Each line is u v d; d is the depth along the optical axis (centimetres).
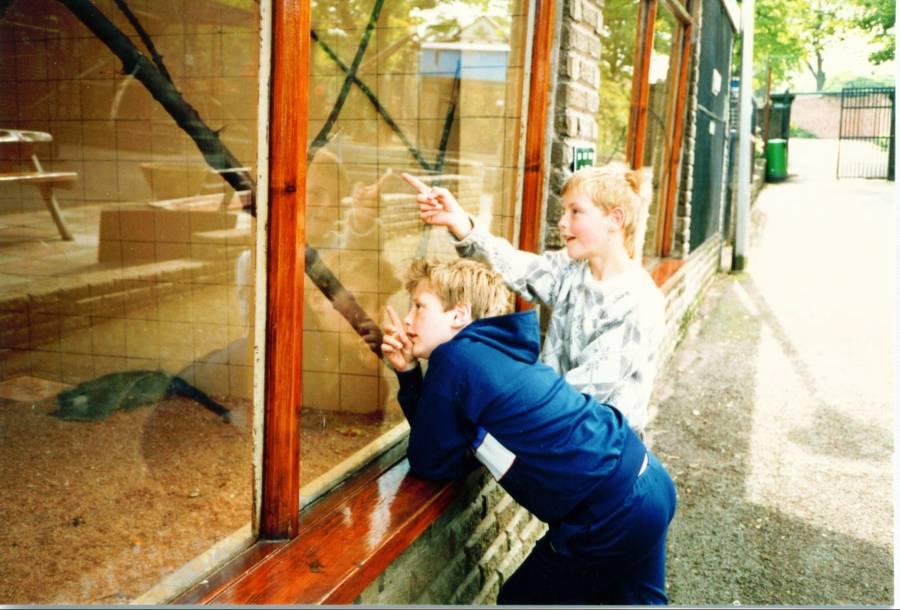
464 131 296
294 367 168
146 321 284
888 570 319
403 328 214
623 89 425
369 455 228
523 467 190
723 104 939
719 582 312
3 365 285
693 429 471
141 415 260
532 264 231
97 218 300
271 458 171
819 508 371
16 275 302
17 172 313
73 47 303
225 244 275
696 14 654
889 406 505
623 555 195
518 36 284
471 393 190
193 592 157
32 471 226
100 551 190
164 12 282
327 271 268
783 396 530
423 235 304
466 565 239
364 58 288
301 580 158
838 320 740
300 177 160
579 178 220
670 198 664
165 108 290
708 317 761
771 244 1180
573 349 223
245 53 262
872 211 1416
